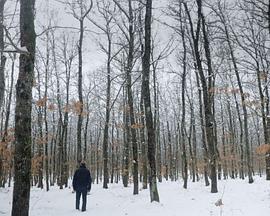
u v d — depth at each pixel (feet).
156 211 47.57
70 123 179.63
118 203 57.77
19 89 33.63
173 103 153.99
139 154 130.21
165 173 165.58
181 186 94.99
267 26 36.78
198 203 53.42
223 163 143.64
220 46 71.77
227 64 77.71
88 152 187.62
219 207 48.60
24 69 33.68
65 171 107.96
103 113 129.70
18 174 32.91
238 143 169.07
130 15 72.23
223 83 86.94
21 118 33.24
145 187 87.56
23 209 32.68
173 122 184.96
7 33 30.37
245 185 83.92
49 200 67.67
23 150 33.12
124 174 100.07
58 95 103.19
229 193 66.85
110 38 90.43
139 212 47.52
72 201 64.34
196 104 131.54
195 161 132.57
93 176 178.40
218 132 159.53
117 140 142.31
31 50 33.99
